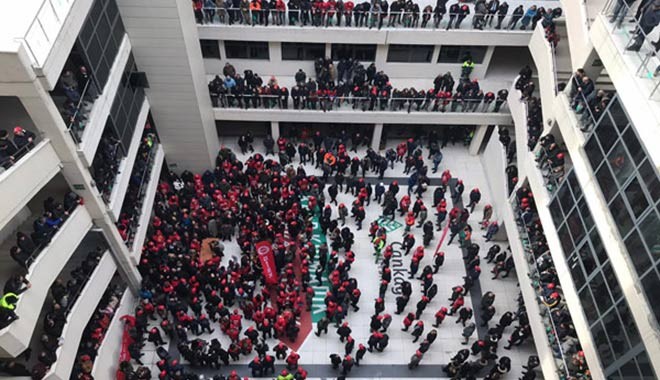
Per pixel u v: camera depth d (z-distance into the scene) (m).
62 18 11.70
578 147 13.58
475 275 18.19
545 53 17.31
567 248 14.18
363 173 22.58
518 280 18.53
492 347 17.02
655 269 10.05
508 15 22.16
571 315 13.95
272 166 21.59
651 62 10.94
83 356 14.18
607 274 12.01
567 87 14.95
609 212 11.88
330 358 16.86
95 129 13.66
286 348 16.81
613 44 11.95
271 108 22.08
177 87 18.61
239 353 16.81
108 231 15.18
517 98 19.66
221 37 21.58
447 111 22.16
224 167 21.53
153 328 16.84
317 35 21.52
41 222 12.14
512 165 19.92
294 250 19.16
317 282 19.36
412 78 24.08
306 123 24.98
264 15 20.89
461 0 22.98
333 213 21.78
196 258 18.12
